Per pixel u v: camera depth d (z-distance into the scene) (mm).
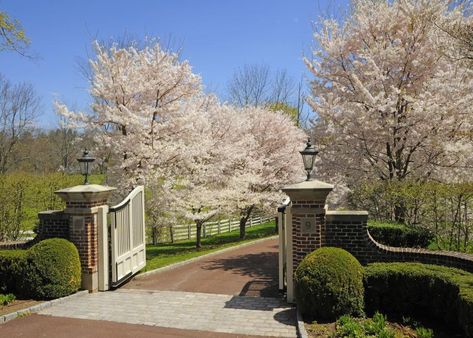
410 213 10188
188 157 14578
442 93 11117
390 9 12688
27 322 6855
